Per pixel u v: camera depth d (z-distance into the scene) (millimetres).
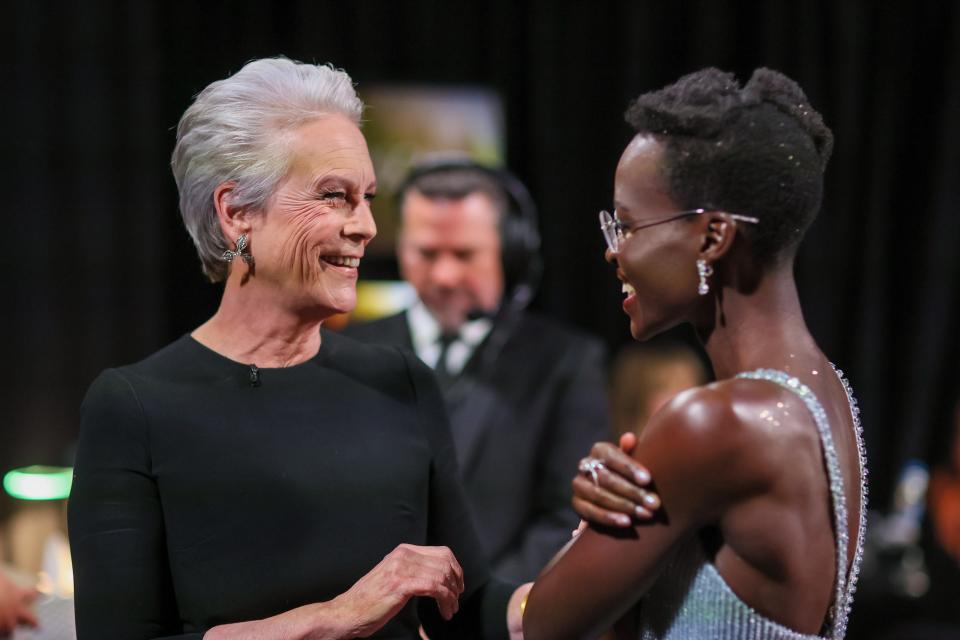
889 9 13000
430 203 7789
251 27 11516
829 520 3979
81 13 11016
